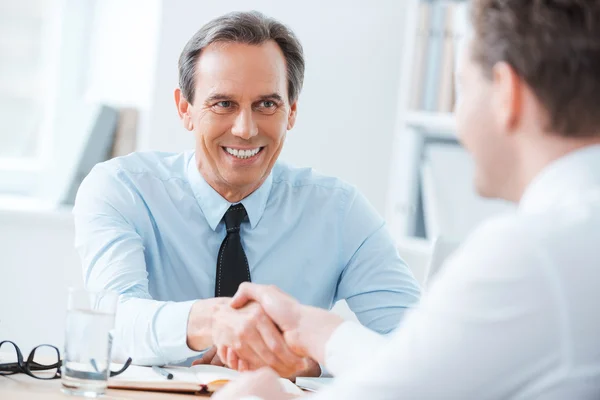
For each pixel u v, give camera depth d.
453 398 0.99
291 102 2.46
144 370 1.73
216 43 2.31
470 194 3.85
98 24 4.19
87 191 2.41
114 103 4.05
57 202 3.82
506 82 1.08
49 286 3.63
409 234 3.85
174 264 2.43
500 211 3.81
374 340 1.44
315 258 2.52
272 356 1.67
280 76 2.35
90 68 4.23
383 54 3.95
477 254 0.99
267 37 2.33
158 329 1.86
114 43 4.12
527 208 1.06
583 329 0.95
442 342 0.99
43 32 4.20
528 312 0.95
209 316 1.81
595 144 1.06
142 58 4.00
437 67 3.81
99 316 1.46
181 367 1.85
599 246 0.96
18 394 1.42
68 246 3.64
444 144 3.92
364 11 3.94
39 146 4.21
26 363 1.62
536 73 1.05
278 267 2.48
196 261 2.42
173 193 2.45
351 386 1.06
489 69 1.10
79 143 3.97
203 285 2.42
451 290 1.00
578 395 0.96
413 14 3.80
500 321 0.96
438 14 3.80
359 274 2.54
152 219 2.42
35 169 4.20
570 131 1.05
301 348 1.56
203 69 2.33
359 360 1.42
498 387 0.98
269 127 2.35
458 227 3.82
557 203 1.03
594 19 1.03
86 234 2.32
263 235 2.47
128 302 1.96
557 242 0.96
